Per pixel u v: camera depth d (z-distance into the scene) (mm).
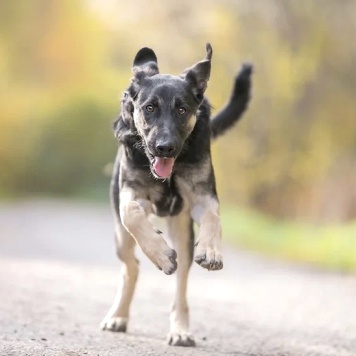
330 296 11336
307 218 22125
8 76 39969
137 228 6723
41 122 39094
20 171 38656
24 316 8328
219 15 22156
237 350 7293
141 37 24422
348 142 21812
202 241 6754
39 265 13453
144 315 9062
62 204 33031
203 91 7117
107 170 9320
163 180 7160
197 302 10359
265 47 21875
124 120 7227
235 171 23484
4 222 22734
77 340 7223
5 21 39438
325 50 21328
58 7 41062
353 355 7367
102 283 11664
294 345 7734
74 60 41531
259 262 15695
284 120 22156
